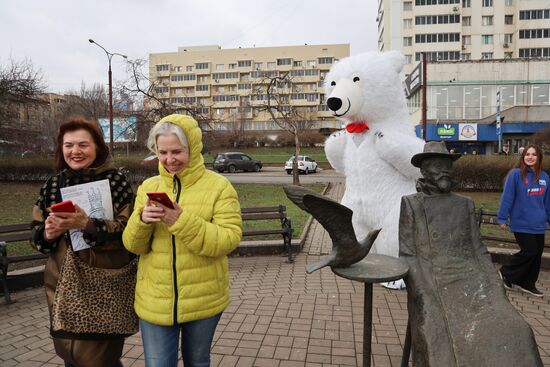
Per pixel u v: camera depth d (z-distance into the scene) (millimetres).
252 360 3424
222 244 2170
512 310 2227
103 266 2373
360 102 4859
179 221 2049
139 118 19547
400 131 4988
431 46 49250
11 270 5598
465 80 32906
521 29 48875
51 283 2398
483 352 2055
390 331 3918
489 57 49938
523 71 32500
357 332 3910
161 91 21547
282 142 52500
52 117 32281
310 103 71125
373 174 4973
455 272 2438
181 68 76125
